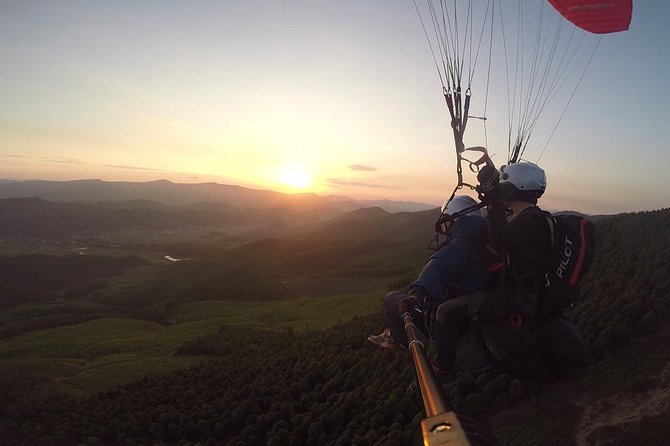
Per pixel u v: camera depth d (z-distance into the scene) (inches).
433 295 132.1
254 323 3762.3
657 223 964.0
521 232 131.6
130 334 4377.5
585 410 381.7
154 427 1229.1
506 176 145.2
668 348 421.4
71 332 4584.2
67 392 2316.7
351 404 817.5
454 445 45.3
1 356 3826.3
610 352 440.5
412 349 100.0
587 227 134.5
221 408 1224.8
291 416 977.5
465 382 476.7
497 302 135.7
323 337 1891.0
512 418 408.5
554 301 130.6
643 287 559.5
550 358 137.8
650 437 324.5
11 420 1625.2
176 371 2244.1
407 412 628.7
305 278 7460.6
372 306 3378.4
